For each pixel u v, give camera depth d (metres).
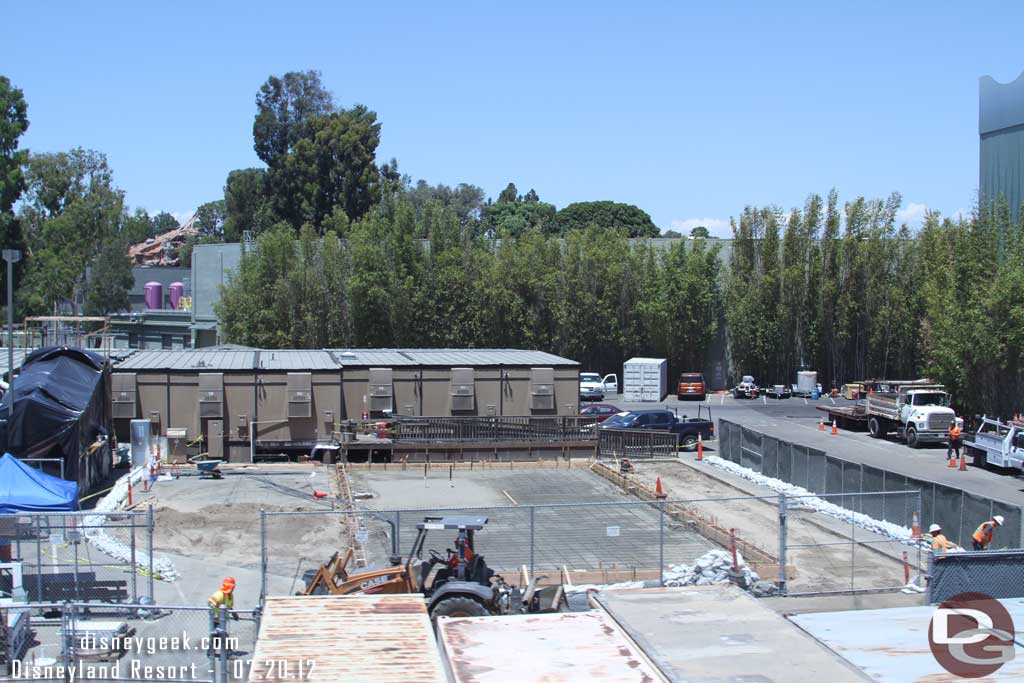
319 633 12.77
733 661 11.95
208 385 34.81
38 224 96.94
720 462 36.19
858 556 22.94
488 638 12.78
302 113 111.31
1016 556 16.31
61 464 25.16
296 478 32.56
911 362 64.50
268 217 107.06
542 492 30.69
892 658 12.08
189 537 24.12
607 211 140.00
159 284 89.56
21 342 62.25
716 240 69.19
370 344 61.28
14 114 74.50
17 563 17.50
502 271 62.12
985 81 58.78
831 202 64.38
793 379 66.19
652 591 15.34
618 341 65.25
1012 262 44.19
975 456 37.62
